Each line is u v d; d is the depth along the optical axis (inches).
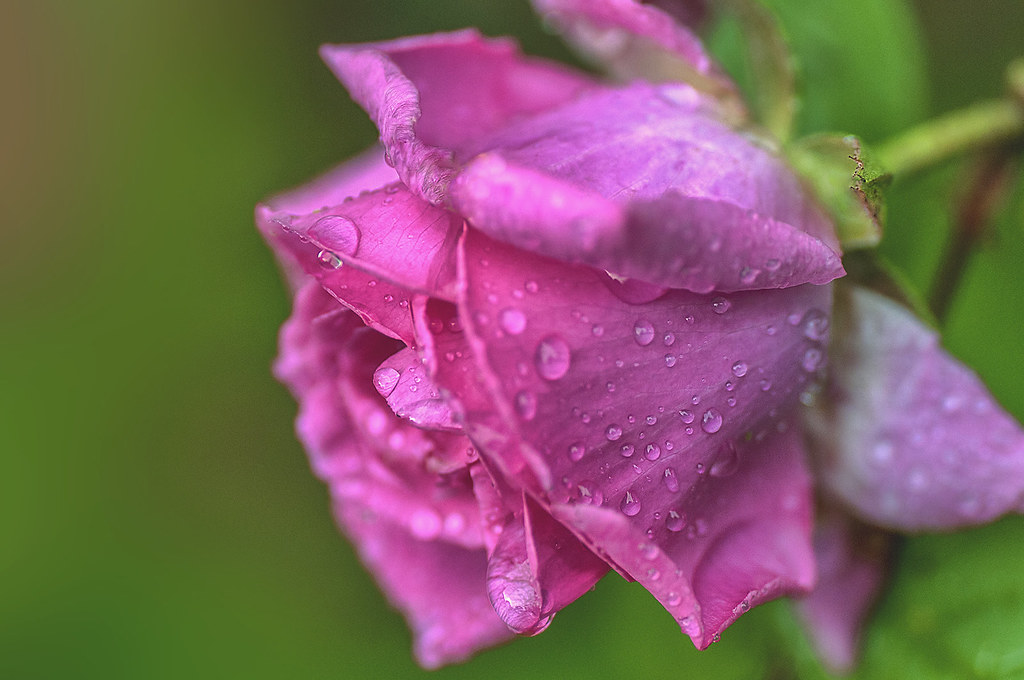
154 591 17.1
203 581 16.9
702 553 10.8
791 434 11.1
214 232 16.9
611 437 10.4
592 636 14.3
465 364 10.3
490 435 10.1
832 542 11.6
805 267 10.6
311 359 11.7
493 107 11.7
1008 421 11.1
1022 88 11.9
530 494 10.2
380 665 16.0
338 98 16.8
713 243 10.3
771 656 12.7
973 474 11.1
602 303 10.4
